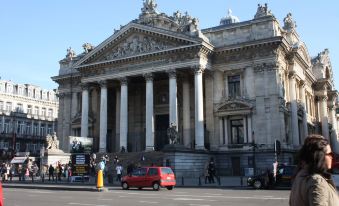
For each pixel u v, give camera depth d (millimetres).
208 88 57594
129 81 62719
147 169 33656
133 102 65875
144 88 65688
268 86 53406
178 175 46062
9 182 47062
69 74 72688
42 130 107500
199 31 55125
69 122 72312
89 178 46656
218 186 36969
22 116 101312
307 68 67312
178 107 61188
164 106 63406
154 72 57531
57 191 31641
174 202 21547
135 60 59031
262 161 51781
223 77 57188
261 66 54094
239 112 54719
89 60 63781
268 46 53594
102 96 61750
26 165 53375
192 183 41312
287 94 58094
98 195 27000
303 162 5199
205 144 56000
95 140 66125
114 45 61594
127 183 34500
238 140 55500
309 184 4895
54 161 55719
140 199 23562
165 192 29953
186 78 59062
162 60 56906
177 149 46531
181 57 55344
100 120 61531
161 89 64250
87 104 64062
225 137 55594
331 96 82250
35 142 104438
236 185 37875
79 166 45812
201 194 27516
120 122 59719
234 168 54094
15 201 22734
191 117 58969
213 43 58125
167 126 63188
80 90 72125
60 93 74438
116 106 65312
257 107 53688
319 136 5246
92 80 63219
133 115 65312
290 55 58594
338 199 4820
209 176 41688
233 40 56688
